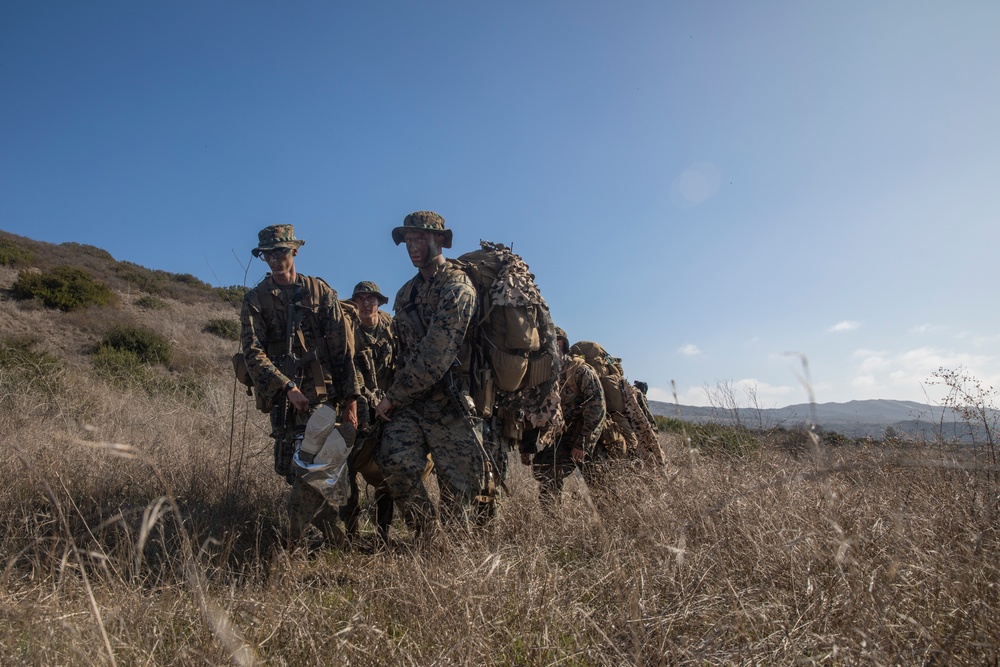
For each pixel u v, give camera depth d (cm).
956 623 221
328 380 432
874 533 293
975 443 445
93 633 225
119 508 402
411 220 408
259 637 239
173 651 230
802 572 269
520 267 417
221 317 3170
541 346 418
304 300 431
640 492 414
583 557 348
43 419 703
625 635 246
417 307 415
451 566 299
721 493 363
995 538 292
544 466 538
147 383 1165
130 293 3328
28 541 329
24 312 2597
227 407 902
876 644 208
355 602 273
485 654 224
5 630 229
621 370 579
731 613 243
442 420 395
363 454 428
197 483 479
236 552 382
